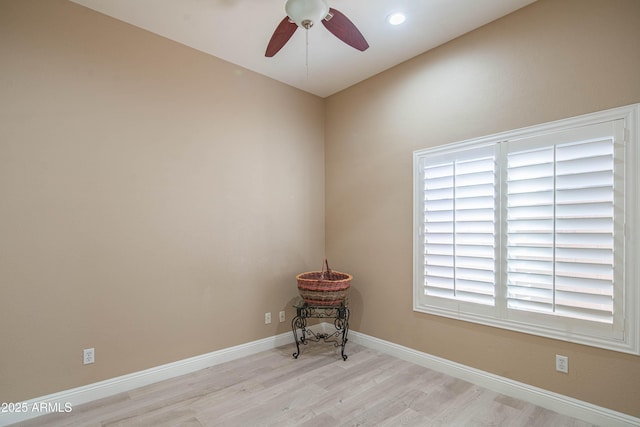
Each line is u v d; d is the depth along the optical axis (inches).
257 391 98.0
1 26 81.8
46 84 87.4
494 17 98.3
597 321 80.3
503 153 97.1
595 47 81.9
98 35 95.9
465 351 105.0
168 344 107.1
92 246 93.6
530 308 91.4
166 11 95.5
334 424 81.5
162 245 106.7
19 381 82.6
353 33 81.8
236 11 95.6
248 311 127.8
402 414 85.7
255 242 130.8
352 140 144.2
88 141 93.5
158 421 82.7
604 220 79.8
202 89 117.4
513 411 86.7
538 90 90.7
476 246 102.3
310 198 151.3
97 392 93.2
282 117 141.5
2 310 80.7
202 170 116.6
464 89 106.5
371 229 135.0
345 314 125.7
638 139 75.6
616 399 77.7
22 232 83.5
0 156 81.0
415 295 118.4
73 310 90.3
